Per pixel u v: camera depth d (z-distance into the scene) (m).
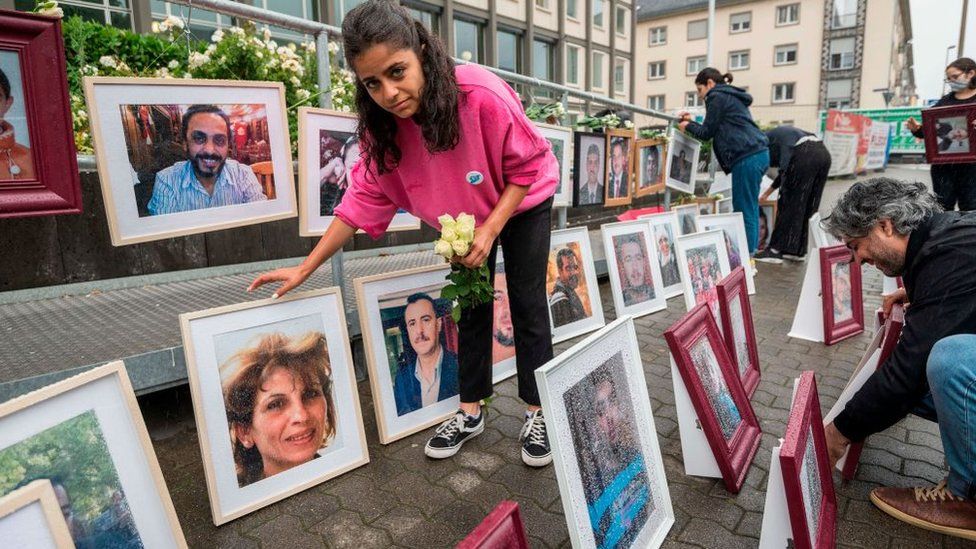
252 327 1.98
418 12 17.61
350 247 4.14
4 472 1.24
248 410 1.94
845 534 1.79
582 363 1.62
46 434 1.32
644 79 44.25
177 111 1.92
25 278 2.89
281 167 2.25
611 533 1.57
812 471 1.62
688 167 5.93
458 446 2.28
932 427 2.49
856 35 36.19
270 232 3.71
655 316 4.24
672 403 2.75
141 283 3.26
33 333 2.39
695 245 4.26
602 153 4.42
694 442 2.09
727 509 1.92
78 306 2.85
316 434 2.09
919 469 2.16
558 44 23.23
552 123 4.17
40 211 1.57
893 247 1.89
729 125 5.39
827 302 3.58
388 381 2.41
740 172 5.42
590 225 5.99
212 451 1.85
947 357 1.67
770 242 6.36
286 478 2.00
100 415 1.42
